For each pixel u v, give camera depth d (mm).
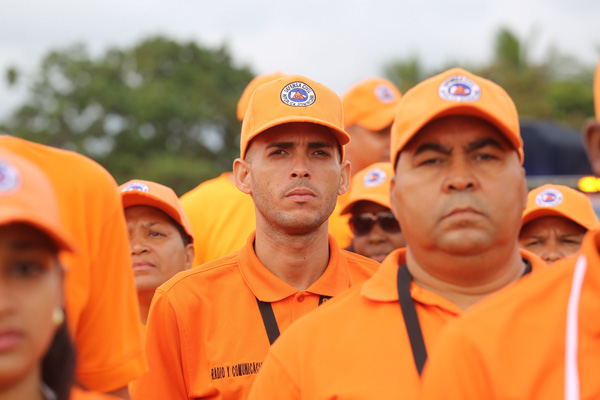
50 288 2600
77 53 49562
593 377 2689
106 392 3602
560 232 6508
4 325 2496
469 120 3627
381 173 6961
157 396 4926
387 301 3643
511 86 40750
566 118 38906
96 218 3561
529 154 16766
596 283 2729
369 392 3422
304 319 3770
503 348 2830
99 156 46250
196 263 7020
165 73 51250
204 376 4867
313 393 3553
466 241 3512
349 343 3582
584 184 11383
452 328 2953
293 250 5031
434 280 3744
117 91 47156
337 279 5117
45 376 2809
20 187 2502
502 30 45656
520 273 3822
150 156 46719
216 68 51812
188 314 4965
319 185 5008
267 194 5012
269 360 3762
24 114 48281
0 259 2514
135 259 6094
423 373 3342
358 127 8969
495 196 3561
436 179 3605
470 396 2850
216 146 49938
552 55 42594
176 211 6172
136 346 3727
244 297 5012
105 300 3578
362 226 6887
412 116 3686
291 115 5008
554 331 2791
